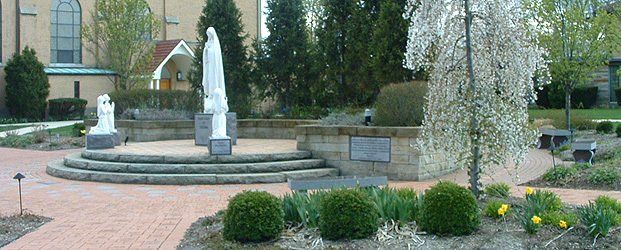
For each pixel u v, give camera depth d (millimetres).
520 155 9695
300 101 32781
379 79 24906
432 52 10141
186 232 9414
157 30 43688
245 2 50219
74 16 44938
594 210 8539
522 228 8477
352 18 28266
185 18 49344
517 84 9641
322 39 30094
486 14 9703
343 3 29297
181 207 11945
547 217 8633
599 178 14117
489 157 9867
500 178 15719
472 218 8367
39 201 12727
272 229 8445
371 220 8445
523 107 9727
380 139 16094
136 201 12680
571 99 43719
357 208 8367
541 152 22188
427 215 8461
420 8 9883
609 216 8359
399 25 24438
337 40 29500
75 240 9156
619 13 29797
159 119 24594
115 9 42281
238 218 8422
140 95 27516
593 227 8078
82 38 44312
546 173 15102
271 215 8477
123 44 42219
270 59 32750
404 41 24344
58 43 44594
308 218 8938
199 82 31969
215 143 16062
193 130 23438
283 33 32562
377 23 25641
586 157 17828
